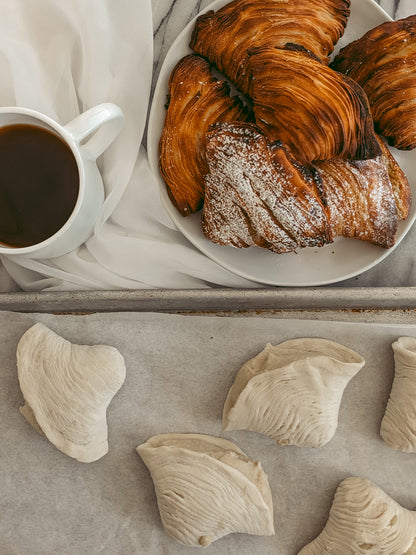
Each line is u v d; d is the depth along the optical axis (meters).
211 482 0.44
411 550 0.45
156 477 0.45
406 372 0.45
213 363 0.46
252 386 0.44
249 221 0.43
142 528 0.46
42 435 0.46
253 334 0.47
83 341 0.46
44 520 0.46
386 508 0.45
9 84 0.47
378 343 0.46
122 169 0.47
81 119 0.39
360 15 0.45
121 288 0.48
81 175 0.40
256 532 0.45
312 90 0.40
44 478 0.46
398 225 0.46
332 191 0.43
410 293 0.45
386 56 0.43
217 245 0.46
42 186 0.41
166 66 0.45
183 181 0.45
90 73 0.46
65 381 0.44
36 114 0.39
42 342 0.45
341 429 0.47
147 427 0.46
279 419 0.45
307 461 0.47
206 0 0.48
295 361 0.45
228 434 0.47
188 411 0.47
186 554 0.46
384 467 0.46
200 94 0.44
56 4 0.45
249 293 0.46
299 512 0.46
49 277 0.49
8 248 0.41
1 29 0.46
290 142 0.41
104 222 0.48
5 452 0.46
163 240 0.48
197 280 0.49
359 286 0.49
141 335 0.46
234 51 0.43
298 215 0.41
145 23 0.46
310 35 0.43
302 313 0.48
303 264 0.46
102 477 0.46
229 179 0.42
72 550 0.46
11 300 0.47
